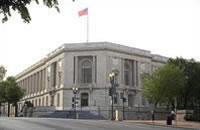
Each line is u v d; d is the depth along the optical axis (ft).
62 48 229.45
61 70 230.89
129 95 231.71
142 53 241.14
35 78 309.22
